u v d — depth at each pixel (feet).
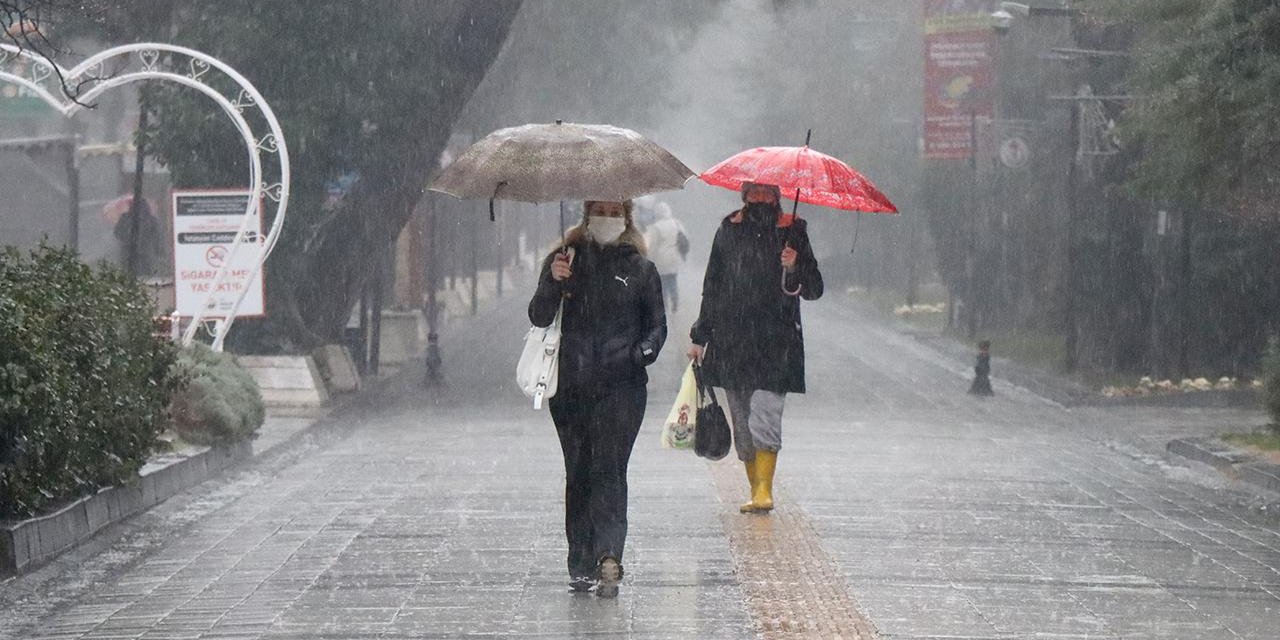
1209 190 193.26
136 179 257.75
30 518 111.34
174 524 129.49
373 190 273.33
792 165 115.85
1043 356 341.62
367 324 302.25
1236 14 169.68
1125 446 199.31
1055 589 97.25
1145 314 304.50
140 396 133.69
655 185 90.53
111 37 265.75
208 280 217.15
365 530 120.88
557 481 148.25
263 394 231.91
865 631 84.48
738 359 121.29
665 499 132.87
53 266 125.59
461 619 88.33
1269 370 193.98
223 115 260.21
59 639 87.10
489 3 270.46
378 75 264.93
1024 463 170.71
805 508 128.88
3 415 106.22
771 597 93.20
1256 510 139.95
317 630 86.38
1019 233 402.72
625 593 94.68
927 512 128.16
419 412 238.68
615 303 93.91
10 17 149.18
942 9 366.63
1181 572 104.53
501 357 343.67
